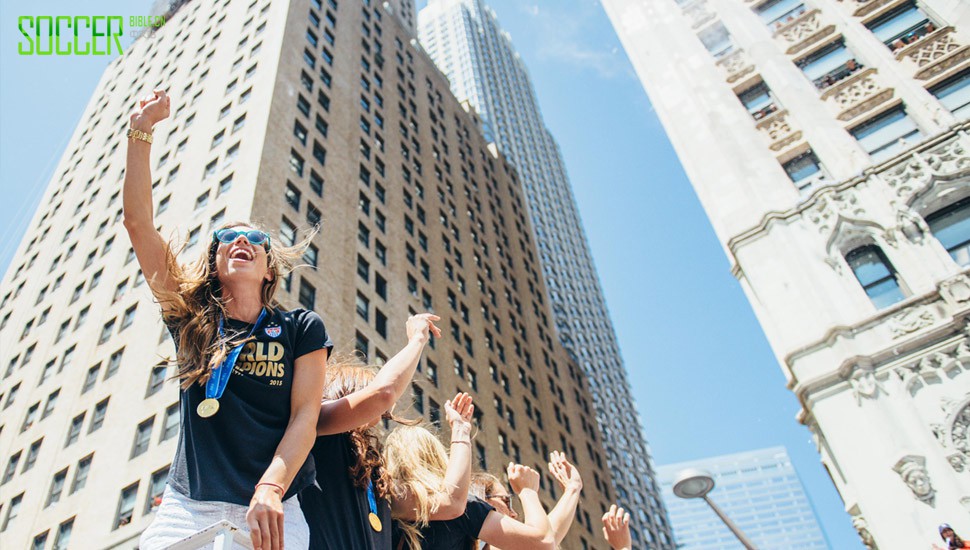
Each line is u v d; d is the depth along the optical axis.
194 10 62.75
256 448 2.99
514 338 62.91
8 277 53.28
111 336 38.66
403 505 4.33
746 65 27.70
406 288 46.47
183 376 3.16
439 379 44.94
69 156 62.19
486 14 157.62
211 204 37.91
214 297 3.37
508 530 4.46
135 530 28.09
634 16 33.28
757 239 22.06
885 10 25.75
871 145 22.67
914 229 19.53
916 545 15.05
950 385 16.67
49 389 39.16
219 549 2.29
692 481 17.41
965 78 22.42
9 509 34.12
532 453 53.91
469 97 126.19
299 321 3.49
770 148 24.41
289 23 50.66
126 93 61.16
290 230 37.44
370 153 53.12
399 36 75.19
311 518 3.46
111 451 32.22
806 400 18.56
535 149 131.75
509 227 77.75
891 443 16.42
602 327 112.50
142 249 3.38
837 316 19.12
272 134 40.75
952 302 17.47
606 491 67.19
